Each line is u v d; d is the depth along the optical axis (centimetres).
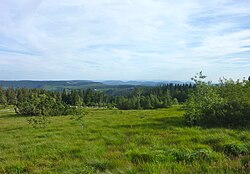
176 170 786
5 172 1002
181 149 1112
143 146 1293
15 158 1247
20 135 2123
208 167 797
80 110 2991
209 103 2206
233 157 946
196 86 2391
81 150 1297
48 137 1900
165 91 12150
